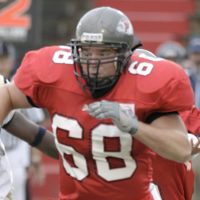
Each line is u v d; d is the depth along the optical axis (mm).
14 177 23141
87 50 13680
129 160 14344
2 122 14680
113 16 13711
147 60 14086
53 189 31500
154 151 13672
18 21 25141
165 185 16578
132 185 14617
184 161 13859
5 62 24250
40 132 16125
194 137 15836
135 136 13406
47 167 31500
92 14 13727
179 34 46125
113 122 13391
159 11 47469
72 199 15039
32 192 31047
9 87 14516
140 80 13805
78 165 14562
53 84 14148
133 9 47062
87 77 13648
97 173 14484
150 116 13922
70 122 14156
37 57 14422
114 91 13828
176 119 13922
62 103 14156
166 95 13688
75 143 14281
